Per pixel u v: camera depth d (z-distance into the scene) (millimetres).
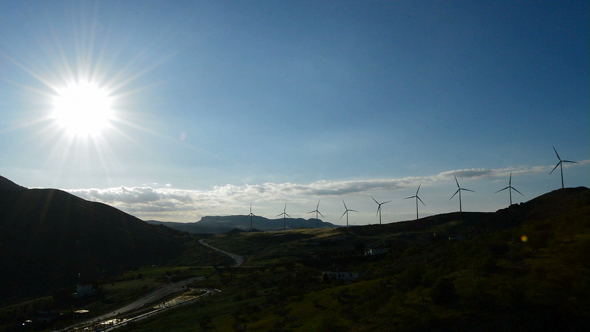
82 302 126625
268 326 60500
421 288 50406
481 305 36719
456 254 68250
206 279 148500
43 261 183000
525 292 35969
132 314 104312
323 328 47312
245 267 174125
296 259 172500
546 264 44000
